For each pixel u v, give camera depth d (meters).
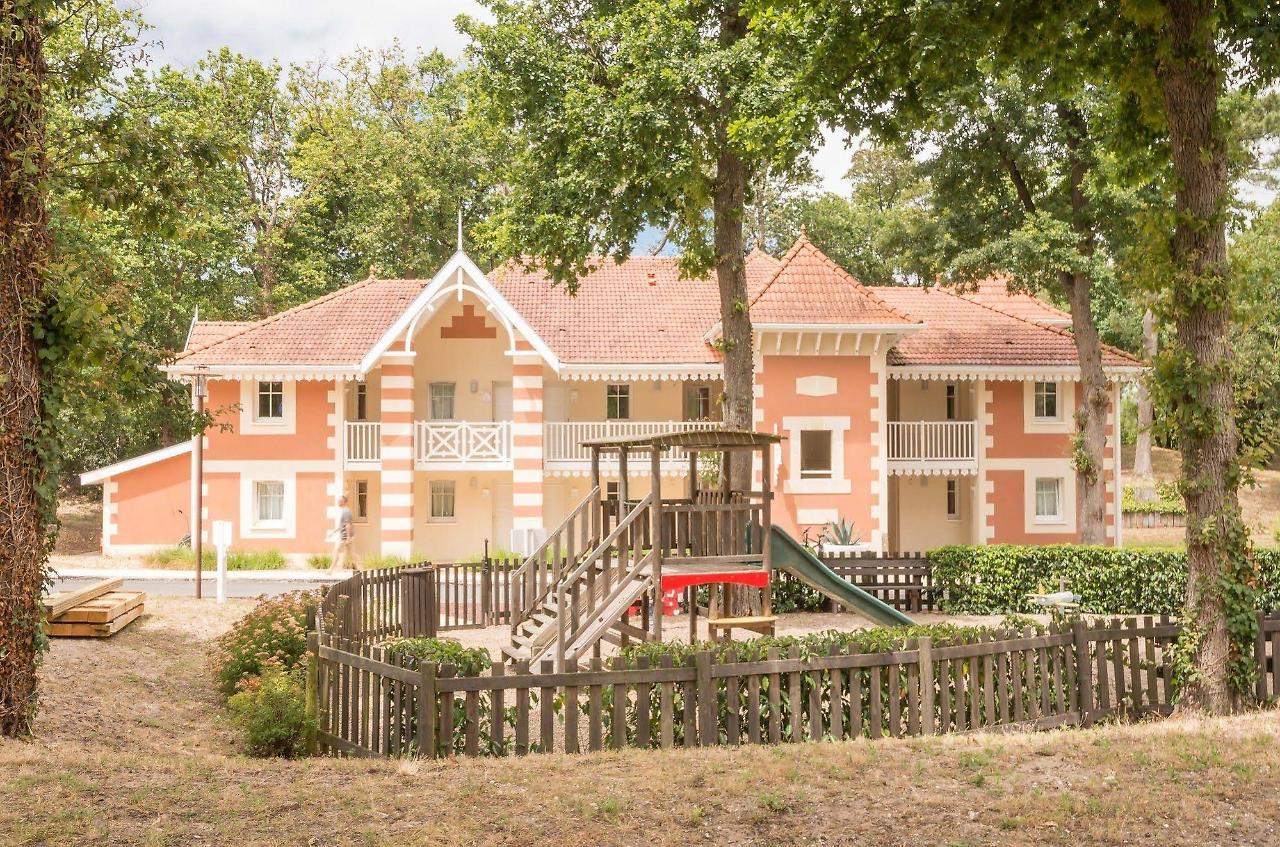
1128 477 56.72
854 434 32.06
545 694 10.23
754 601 23.89
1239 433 13.70
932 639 11.88
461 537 36.72
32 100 10.49
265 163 53.12
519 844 7.48
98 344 11.11
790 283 32.34
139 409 13.38
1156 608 23.59
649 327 36.03
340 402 34.81
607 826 7.80
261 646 14.45
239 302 51.91
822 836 7.70
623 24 20.39
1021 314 38.28
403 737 10.33
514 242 22.52
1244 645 13.25
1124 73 14.68
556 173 21.89
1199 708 13.20
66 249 11.73
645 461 34.88
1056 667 12.82
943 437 34.44
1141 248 13.74
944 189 29.92
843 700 11.59
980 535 34.50
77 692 12.96
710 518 15.62
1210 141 13.31
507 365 36.47
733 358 23.28
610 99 21.00
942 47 13.70
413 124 51.97
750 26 16.98
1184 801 8.37
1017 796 8.47
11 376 10.41
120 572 31.23
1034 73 15.70
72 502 51.44
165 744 11.62
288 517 34.75
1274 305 13.76
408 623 19.58
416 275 51.75
